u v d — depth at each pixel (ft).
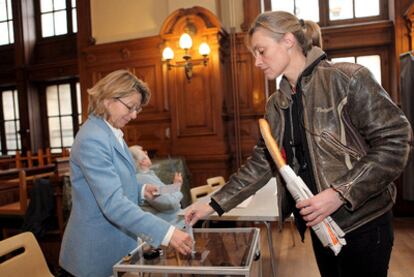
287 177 3.20
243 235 4.41
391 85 13.61
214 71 13.42
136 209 4.04
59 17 20.11
